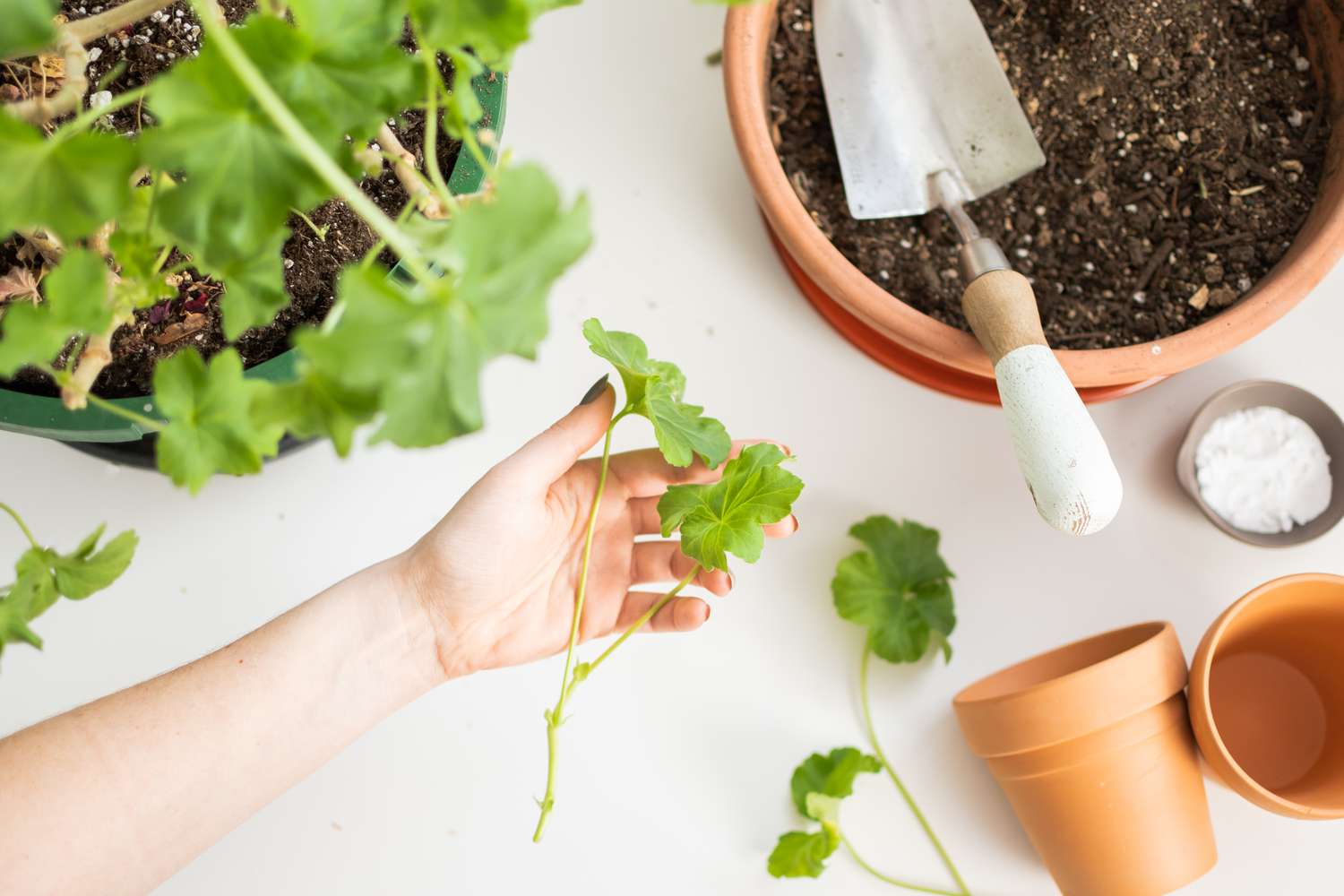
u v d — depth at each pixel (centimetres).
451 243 40
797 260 75
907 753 81
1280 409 81
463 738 81
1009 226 80
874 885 81
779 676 82
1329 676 78
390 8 46
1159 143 80
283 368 70
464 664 75
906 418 83
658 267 83
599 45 84
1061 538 82
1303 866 80
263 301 55
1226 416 80
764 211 75
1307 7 79
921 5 79
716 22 84
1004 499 82
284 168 45
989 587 82
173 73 43
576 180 83
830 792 78
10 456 81
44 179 44
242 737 70
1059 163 81
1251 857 80
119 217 53
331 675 71
